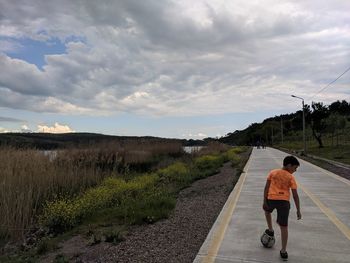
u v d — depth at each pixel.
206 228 9.31
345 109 99.00
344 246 7.46
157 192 14.30
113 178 16.66
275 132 140.25
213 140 54.81
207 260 6.61
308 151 53.00
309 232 8.52
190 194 15.98
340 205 11.90
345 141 67.12
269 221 7.28
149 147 29.25
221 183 19.12
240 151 61.41
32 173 13.16
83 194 13.61
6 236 9.86
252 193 14.58
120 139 25.78
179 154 33.44
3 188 11.09
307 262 6.55
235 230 8.68
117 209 11.69
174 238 8.39
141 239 8.42
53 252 8.22
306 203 12.27
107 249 7.84
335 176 20.89
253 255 6.89
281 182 6.96
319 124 58.78
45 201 12.05
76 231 9.83
